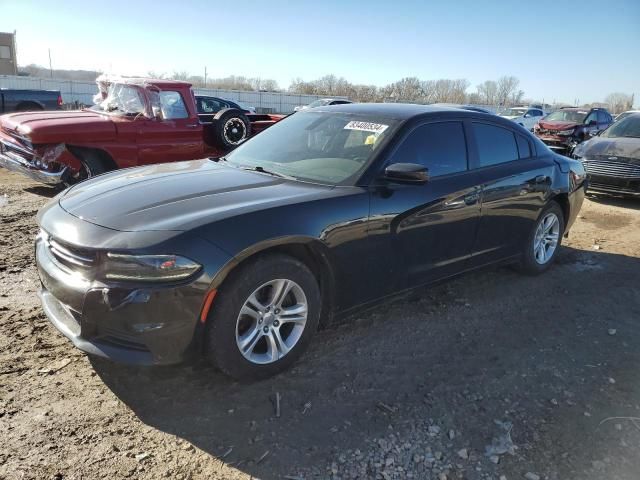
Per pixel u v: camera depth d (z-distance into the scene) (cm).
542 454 260
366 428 273
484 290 479
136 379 304
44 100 1708
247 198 310
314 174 360
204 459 245
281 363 313
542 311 437
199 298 266
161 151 830
